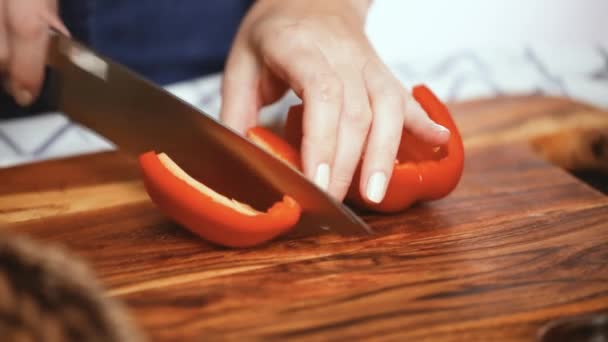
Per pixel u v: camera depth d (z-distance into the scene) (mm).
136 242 791
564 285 727
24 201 879
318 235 806
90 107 910
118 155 1002
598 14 1553
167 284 713
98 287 529
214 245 785
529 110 1181
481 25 1472
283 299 692
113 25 1186
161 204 770
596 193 911
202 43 1250
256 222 742
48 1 892
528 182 941
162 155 791
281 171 769
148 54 1223
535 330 662
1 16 872
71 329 516
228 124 905
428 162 834
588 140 1135
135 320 654
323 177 771
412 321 667
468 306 691
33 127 1118
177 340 630
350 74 818
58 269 508
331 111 776
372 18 1396
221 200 760
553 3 1498
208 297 693
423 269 748
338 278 729
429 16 1432
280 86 919
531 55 1393
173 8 1204
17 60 888
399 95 810
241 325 653
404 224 834
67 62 894
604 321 643
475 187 928
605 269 754
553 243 801
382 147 783
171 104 825
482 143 1066
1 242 508
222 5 1234
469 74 1347
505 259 771
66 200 883
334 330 651
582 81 1365
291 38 842
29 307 513
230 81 920
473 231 824
